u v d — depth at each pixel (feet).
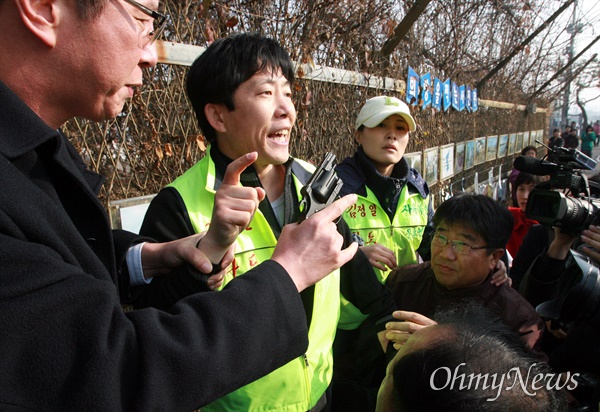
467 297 5.74
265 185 4.90
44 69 2.58
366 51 13.00
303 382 4.31
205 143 8.06
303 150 10.74
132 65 2.84
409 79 15.46
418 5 12.71
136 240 3.99
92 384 2.02
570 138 48.85
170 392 2.23
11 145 2.38
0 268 2.03
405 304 6.44
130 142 7.23
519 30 28.25
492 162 30.89
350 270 5.24
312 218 3.13
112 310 2.23
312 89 10.94
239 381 2.47
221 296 2.55
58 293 2.10
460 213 5.62
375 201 7.81
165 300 3.65
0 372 1.91
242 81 4.36
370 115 7.83
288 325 2.68
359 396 5.67
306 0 10.23
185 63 7.18
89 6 2.50
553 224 5.59
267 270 2.79
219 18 8.59
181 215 4.32
